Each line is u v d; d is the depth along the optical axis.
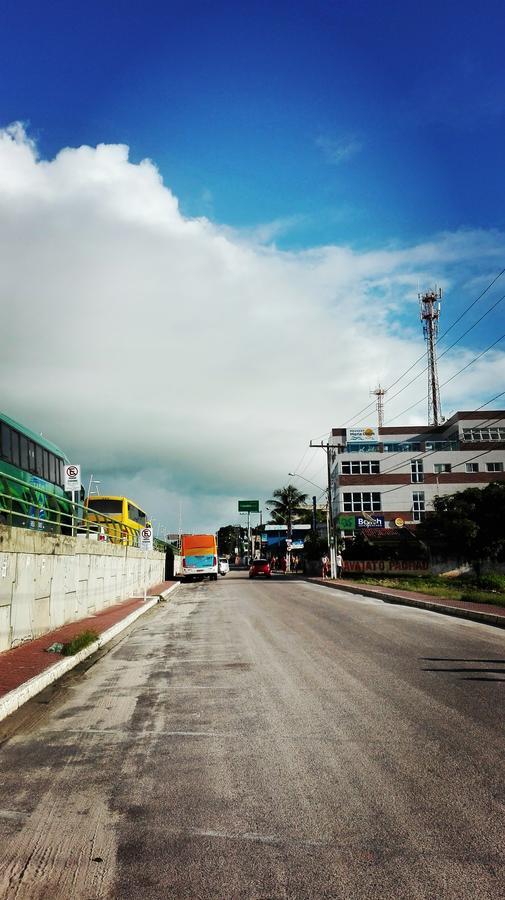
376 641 12.00
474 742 5.63
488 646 11.29
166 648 12.11
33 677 8.54
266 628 14.49
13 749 5.80
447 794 4.45
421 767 5.02
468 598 20.84
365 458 70.56
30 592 12.42
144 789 4.71
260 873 3.44
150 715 6.93
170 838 3.88
